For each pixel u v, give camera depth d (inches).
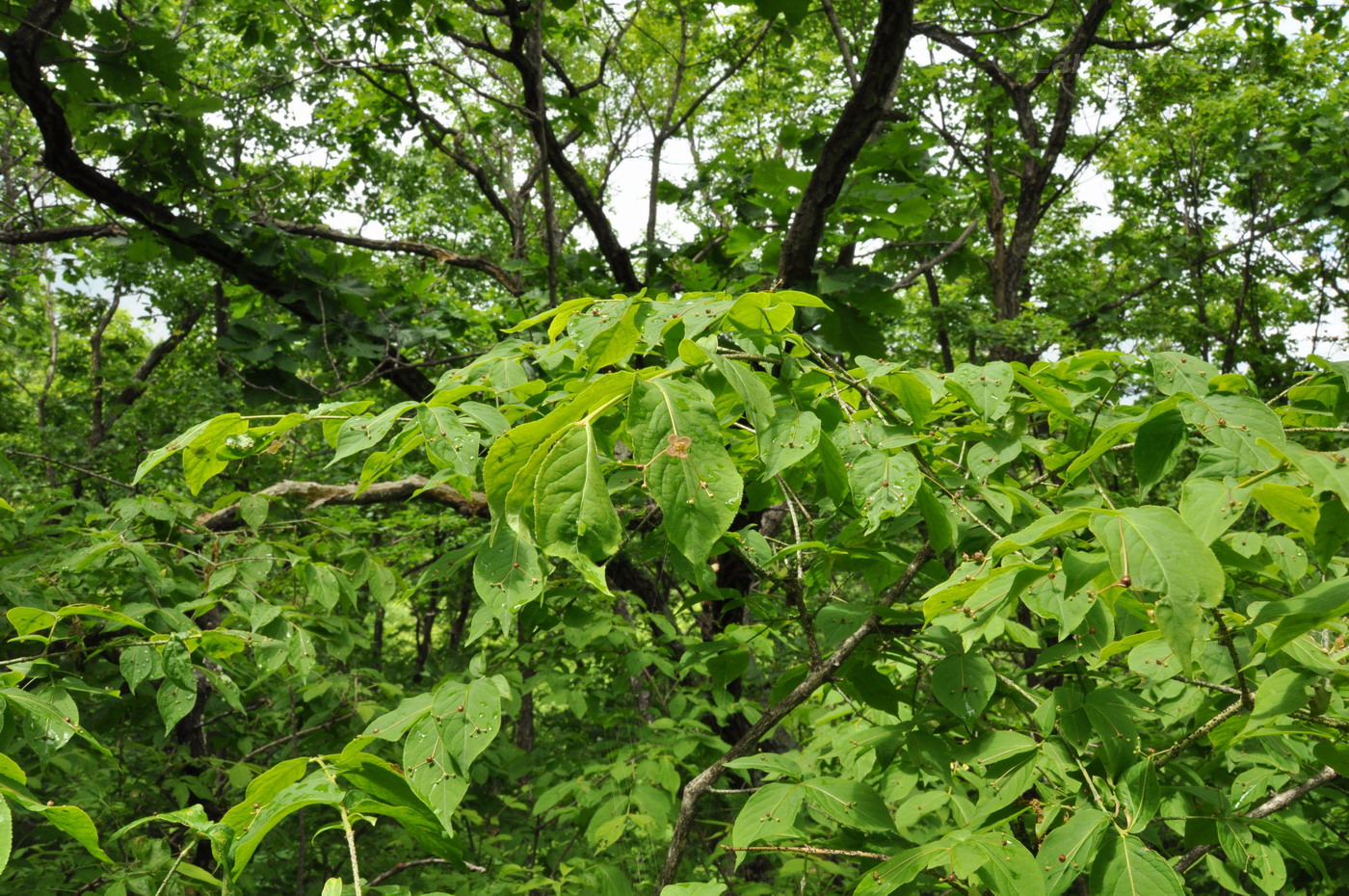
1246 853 69.2
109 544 100.0
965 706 66.9
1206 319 565.3
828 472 62.4
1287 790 83.3
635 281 260.1
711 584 70.4
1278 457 49.7
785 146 224.5
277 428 63.0
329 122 387.5
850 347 196.9
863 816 65.7
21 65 180.9
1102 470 91.7
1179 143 538.9
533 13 243.1
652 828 122.7
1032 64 419.2
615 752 149.3
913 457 60.1
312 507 159.2
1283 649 53.6
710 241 256.2
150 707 135.9
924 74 376.5
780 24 330.0
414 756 56.4
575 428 49.3
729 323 62.6
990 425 75.7
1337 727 54.1
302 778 56.2
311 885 197.0
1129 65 473.4
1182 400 54.8
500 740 174.7
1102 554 50.7
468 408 61.7
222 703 180.2
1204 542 45.2
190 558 121.9
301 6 283.7
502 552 55.4
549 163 250.4
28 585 103.0
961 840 57.5
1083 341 501.4
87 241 369.4
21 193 356.5
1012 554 56.7
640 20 423.2
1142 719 100.9
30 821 149.3
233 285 249.6
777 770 71.3
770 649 126.8
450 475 65.1
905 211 194.1
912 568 73.7
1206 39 485.4
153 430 522.3
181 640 82.7
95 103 201.2
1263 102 473.7
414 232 597.3
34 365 639.1
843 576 99.0
